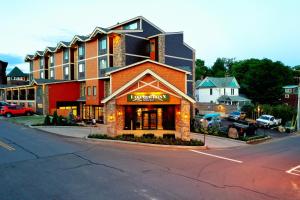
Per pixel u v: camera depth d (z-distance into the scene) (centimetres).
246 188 1079
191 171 1291
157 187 1034
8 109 3591
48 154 1510
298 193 1043
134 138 2039
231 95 5841
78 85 4053
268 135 3080
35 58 5216
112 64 3478
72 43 3984
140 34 3653
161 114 2473
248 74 6372
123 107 2394
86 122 3189
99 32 3478
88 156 1499
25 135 2138
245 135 2786
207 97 5991
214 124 3173
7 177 1094
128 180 1102
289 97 5856
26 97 4441
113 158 1476
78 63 4000
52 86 3791
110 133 2153
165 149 1830
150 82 2189
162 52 3591
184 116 2142
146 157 1545
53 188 984
